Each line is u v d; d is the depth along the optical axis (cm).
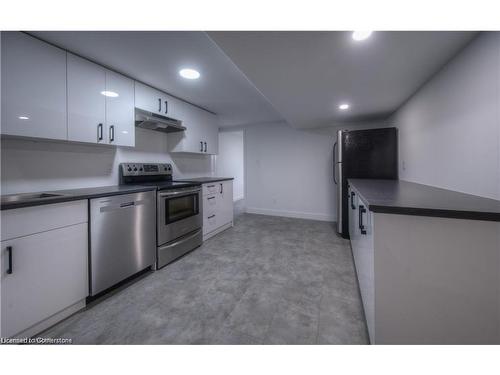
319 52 140
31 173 175
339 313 151
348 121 361
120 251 181
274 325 140
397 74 174
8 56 141
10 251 119
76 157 204
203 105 322
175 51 172
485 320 93
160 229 221
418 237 98
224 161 611
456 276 95
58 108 165
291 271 214
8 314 120
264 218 445
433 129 179
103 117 196
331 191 422
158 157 296
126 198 186
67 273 146
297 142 445
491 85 114
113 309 157
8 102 141
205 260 242
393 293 102
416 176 218
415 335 101
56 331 135
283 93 221
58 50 164
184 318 147
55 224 139
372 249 107
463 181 139
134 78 224
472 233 93
